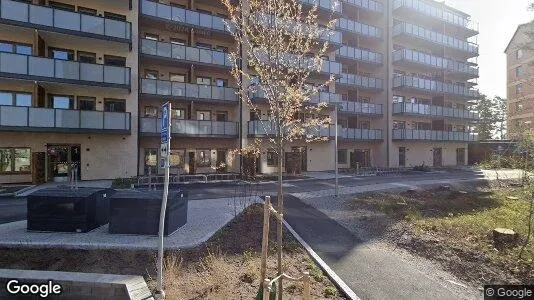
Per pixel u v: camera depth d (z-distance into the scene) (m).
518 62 48.47
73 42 20.55
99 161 21.16
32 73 17.91
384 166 36.16
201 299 5.23
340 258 7.69
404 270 7.16
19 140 19.09
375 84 36.09
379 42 37.53
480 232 9.80
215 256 6.91
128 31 20.83
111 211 8.06
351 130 33.62
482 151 42.66
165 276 5.86
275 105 5.46
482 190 19.39
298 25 6.08
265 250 4.52
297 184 20.89
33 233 8.02
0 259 6.45
